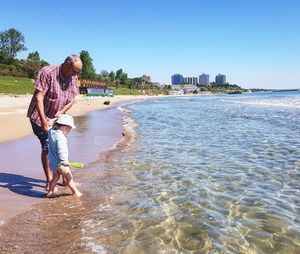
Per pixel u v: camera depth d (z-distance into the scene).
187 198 5.80
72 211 5.22
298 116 21.66
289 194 6.02
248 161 8.55
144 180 6.93
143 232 4.47
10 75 96.94
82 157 9.24
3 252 3.90
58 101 6.17
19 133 13.38
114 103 61.03
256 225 4.69
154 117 23.92
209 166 8.06
